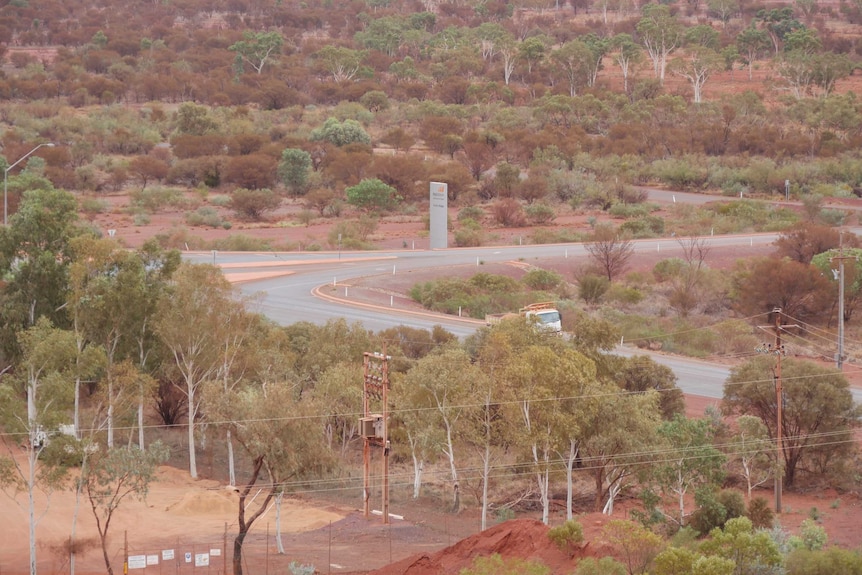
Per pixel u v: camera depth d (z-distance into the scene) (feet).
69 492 187.42
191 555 158.81
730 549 142.92
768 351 212.02
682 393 232.73
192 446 203.62
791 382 210.38
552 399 177.78
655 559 136.26
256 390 195.31
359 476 203.82
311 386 229.45
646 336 299.99
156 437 224.53
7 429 153.48
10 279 211.41
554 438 179.63
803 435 207.00
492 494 197.47
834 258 321.73
